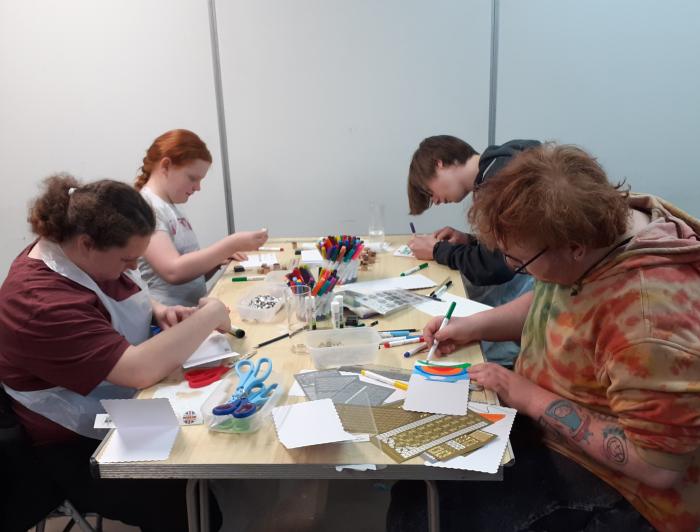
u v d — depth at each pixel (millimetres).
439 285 1729
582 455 1097
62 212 1130
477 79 2672
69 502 1283
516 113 2705
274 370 1188
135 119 2793
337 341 1285
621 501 1033
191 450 928
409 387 1099
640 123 2674
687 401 834
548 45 2611
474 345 1296
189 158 1935
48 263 1167
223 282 1857
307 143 2797
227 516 1728
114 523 1774
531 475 1118
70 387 1120
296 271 1612
